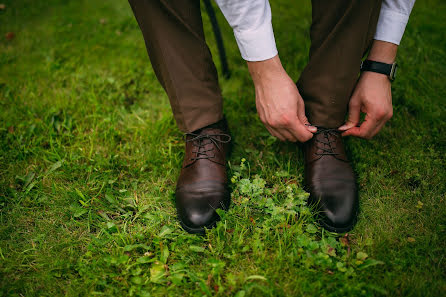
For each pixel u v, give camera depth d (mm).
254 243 1140
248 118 1743
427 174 1341
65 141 1673
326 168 1271
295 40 2215
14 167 1509
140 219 1295
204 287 1035
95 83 1993
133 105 1861
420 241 1134
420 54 1969
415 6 2357
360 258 1088
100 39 2383
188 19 1131
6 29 2482
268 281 1048
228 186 1333
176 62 1169
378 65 1205
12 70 2107
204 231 1195
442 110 1625
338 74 1148
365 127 1274
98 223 1292
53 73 2078
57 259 1161
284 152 1543
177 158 1541
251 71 1215
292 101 1173
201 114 1274
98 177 1466
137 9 1111
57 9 2727
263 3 1073
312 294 1022
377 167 1410
